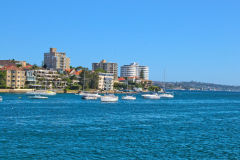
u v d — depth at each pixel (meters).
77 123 74.06
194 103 182.75
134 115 95.94
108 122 77.12
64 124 71.88
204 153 46.12
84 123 74.25
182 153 45.88
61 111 103.81
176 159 42.69
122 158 42.66
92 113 98.75
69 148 47.56
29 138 54.12
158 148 48.62
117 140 54.00
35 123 72.38
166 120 84.44
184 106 150.38
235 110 127.88
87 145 49.75
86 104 143.12
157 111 114.00
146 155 44.38
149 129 66.88
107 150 46.75
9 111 99.81
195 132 64.06
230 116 99.81
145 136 58.25
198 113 109.44
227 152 46.94
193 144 51.94
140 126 71.06
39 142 51.22
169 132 63.44
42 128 65.25
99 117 87.69
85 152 45.41
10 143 49.97
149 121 81.31
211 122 81.81
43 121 76.31
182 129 67.94
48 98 183.50
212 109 132.12
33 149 46.53
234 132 65.12
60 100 168.75
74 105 134.62
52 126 68.31
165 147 49.38
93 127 68.00
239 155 45.34
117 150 46.88
